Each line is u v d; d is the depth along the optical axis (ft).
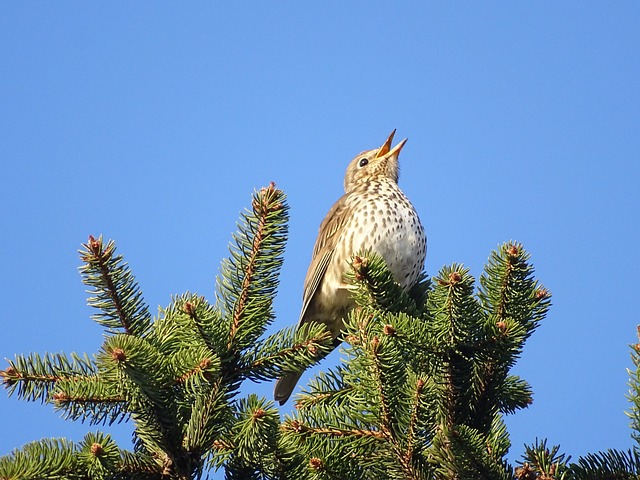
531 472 29.48
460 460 30.68
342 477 31.96
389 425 31.91
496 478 30.45
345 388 38.58
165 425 29.96
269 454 31.50
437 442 31.55
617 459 29.91
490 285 36.06
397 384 31.96
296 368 32.94
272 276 34.91
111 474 29.76
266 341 33.22
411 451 31.73
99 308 32.30
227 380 32.71
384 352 31.76
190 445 30.30
